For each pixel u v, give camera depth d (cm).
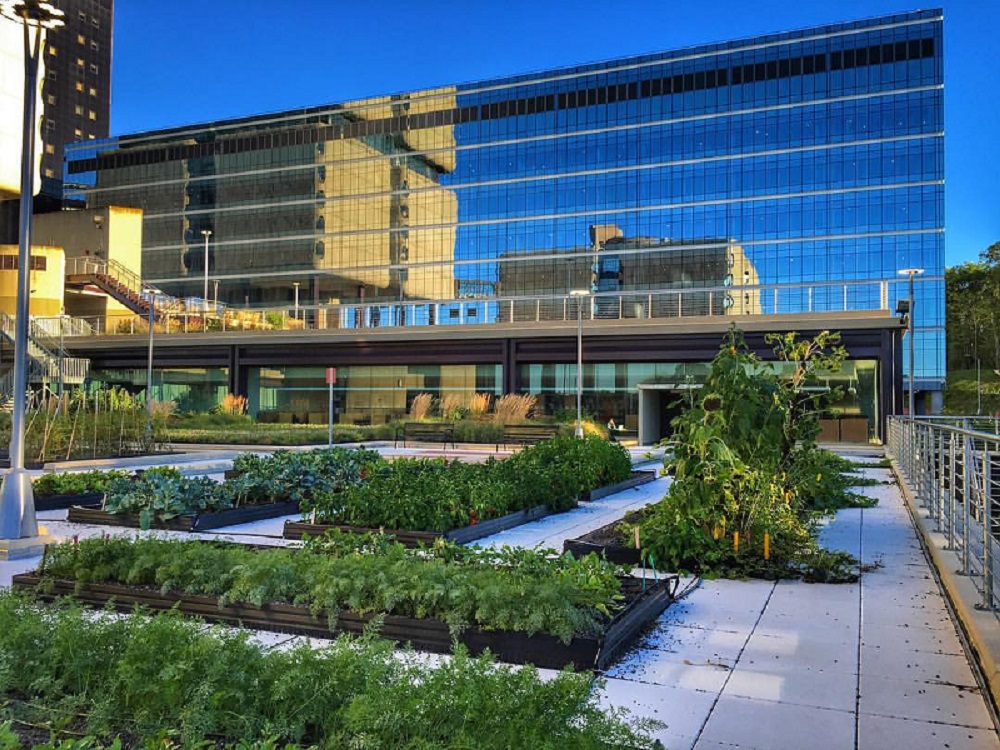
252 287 9394
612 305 7931
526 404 3734
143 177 10075
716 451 834
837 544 1015
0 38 5500
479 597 569
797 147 7462
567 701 384
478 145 8675
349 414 4644
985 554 601
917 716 461
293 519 1242
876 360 3484
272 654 458
